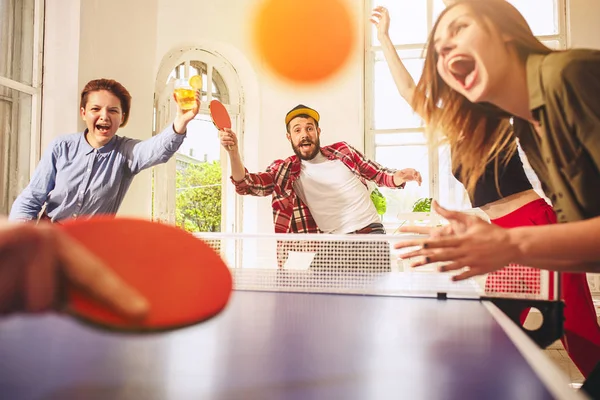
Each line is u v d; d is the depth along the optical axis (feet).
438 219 13.67
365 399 1.48
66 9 10.51
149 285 1.52
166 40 13.56
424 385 1.64
